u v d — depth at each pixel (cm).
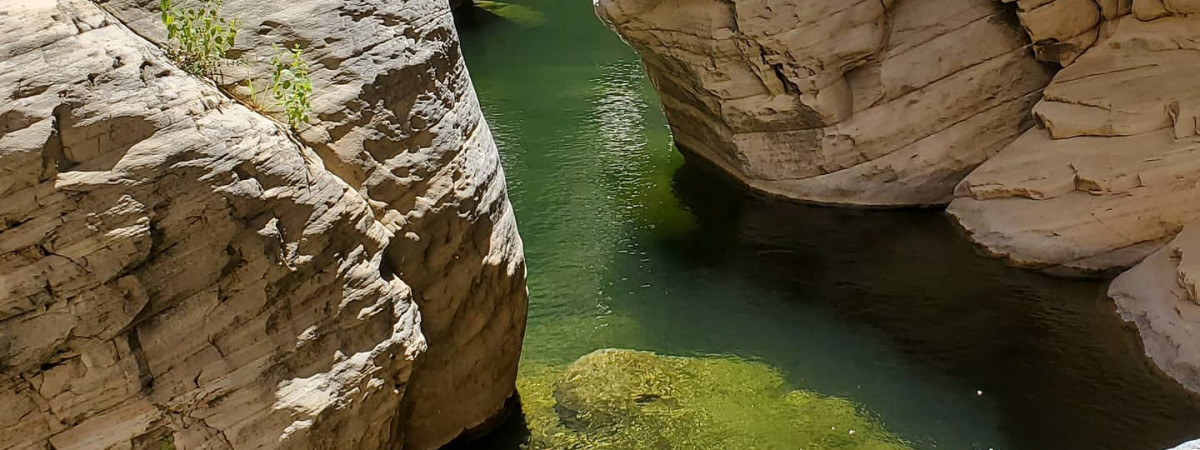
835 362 930
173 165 490
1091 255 1042
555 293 1077
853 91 1234
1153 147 1024
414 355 622
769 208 1285
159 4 555
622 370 898
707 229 1229
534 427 802
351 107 598
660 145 1506
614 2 1275
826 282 1090
